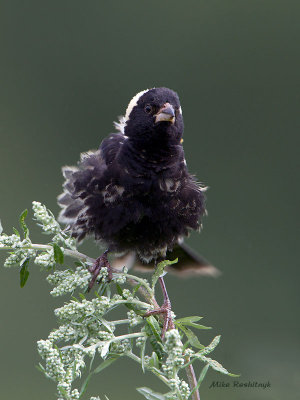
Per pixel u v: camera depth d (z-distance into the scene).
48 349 5.71
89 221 9.03
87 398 12.57
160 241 9.20
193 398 6.26
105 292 6.96
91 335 6.29
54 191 16.27
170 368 5.64
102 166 8.88
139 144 8.73
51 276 6.69
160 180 8.75
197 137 16.78
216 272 10.41
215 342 5.81
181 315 14.15
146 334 6.22
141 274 10.02
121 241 9.12
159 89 8.98
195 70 17.12
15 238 6.73
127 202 8.77
